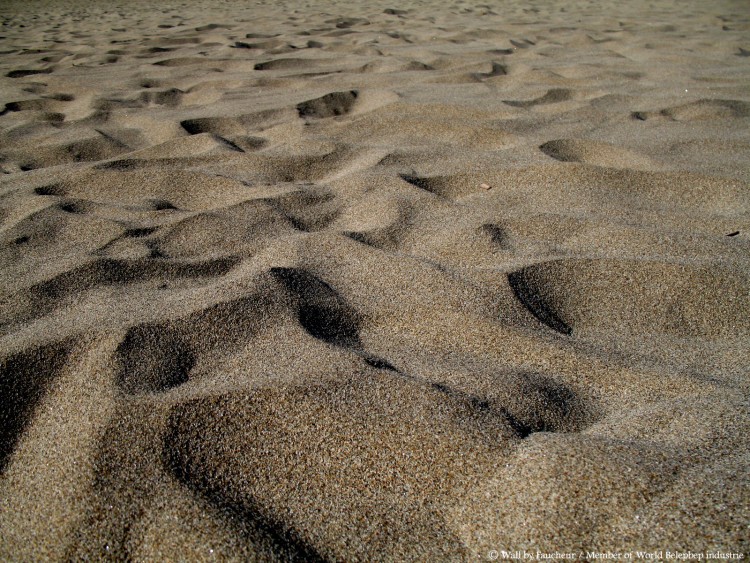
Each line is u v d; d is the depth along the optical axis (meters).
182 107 2.05
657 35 3.30
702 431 0.69
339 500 0.67
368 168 1.43
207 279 1.04
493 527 0.64
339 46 3.13
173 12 4.93
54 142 1.67
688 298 0.96
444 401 0.76
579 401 0.78
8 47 3.32
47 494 0.69
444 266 1.04
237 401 0.76
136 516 0.66
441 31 3.58
